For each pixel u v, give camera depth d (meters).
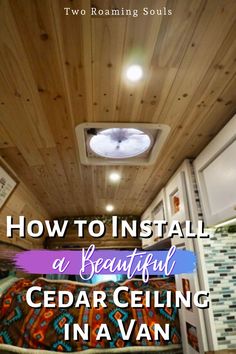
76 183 2.20
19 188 2.07
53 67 0.88
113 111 1.15
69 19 0.71
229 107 1.15
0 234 1.90
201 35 0.77
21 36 0.76
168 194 2.08
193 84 0.99
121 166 1.80
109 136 1.43
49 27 0.73
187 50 0.82
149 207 2.99
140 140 1.48
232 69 0.92
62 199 2.74
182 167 1.74
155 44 0.79
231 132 1.17
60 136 1.38
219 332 1.30
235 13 0.71
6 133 1.34
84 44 0.79
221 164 1.30
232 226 1.48
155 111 1.16
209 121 1.25
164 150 1.57
